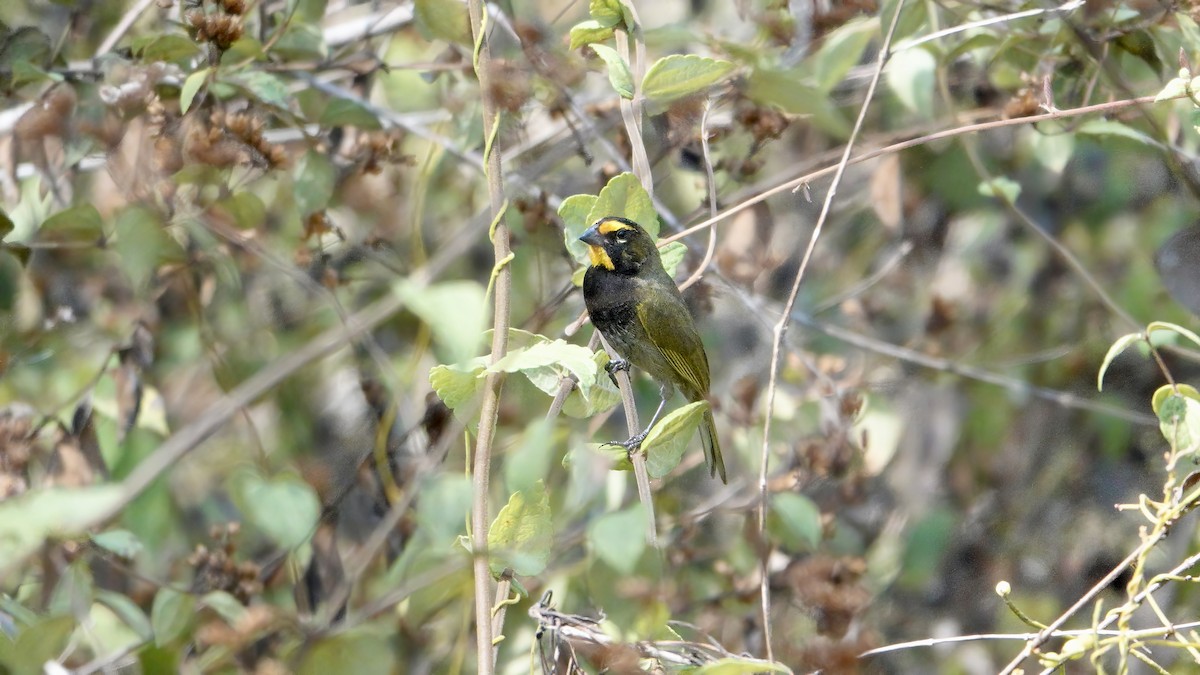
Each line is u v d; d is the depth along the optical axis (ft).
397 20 40.93
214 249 39.42
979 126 29.07
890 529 48.03
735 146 39.58
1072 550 50.01
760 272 40.55
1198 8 33.68
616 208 29.63
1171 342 31.22
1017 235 50.01
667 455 27.37
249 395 29.76
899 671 48.75
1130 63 38.47
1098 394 49.88
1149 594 25.16
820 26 37.32
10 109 38.70
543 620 24.70
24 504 19.12
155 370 42.19
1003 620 49.26
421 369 43.09
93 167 39.88
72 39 41.47
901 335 50.60
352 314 42.55
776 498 37.45
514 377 28.43
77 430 36.24
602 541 30.01
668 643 24.76
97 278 41.93
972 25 29.25
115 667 37.60
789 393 44.75
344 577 37.50
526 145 40.09
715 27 44.34
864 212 50.83
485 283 45.39
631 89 28.25
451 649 39.73
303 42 38.96
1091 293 48.85
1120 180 49.19
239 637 33.73
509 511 24.02
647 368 35.29
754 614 37.91
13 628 32.27
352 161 39.83
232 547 37.42
